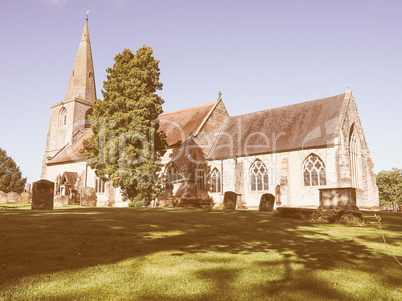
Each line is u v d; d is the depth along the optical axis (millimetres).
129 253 8023
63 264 6828
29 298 4914
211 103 44781
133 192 31328
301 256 8047
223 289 5543
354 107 36250
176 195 37438
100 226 12523
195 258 7602
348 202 17172
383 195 66688
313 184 32312
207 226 13719
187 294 5281
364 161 36281
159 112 33125
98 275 6129
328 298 5254
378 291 5641
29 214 16500
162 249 8602
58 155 55312
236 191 36594
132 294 5227
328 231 13148
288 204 33125
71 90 58688
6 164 65062
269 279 6125
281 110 40469
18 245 8477
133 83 31484
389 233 12758
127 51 32688
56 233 10617
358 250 9008
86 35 61094
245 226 14047
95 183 46688
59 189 51625
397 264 7457
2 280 5676
